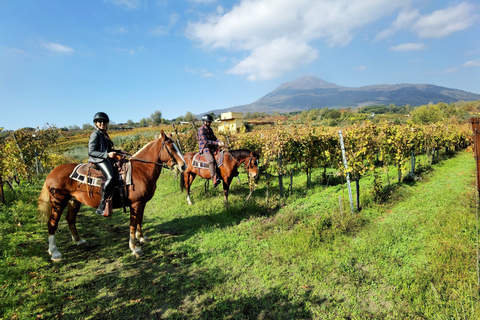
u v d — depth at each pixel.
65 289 3.85
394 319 3.09
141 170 5.01
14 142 11.59
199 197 9.01
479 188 3.71
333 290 3.70
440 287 3.48
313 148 9.30
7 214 6.57
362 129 7.64
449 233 4.95
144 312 3.41
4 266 4.21
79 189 4.65
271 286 3.84
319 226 5.54
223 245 5.25
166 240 5.59
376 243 4.88
